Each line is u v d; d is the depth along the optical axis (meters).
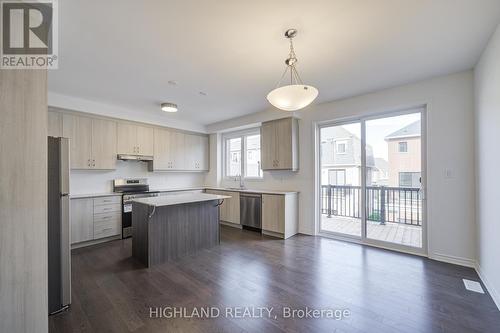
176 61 2.54
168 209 3.14
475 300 2.08
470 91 2.79
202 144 6.06
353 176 4.08
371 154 3.75
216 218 3.79
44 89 1.44
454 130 2.90
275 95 1.98
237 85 3.27
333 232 4.12
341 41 2.15
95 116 4.10
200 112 4.77
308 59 2.50
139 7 1.67
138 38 2.09
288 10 1.72
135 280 2.51
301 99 1.98
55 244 1.95
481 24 1.91
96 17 1.78
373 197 3.77
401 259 3.07
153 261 2.94
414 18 1.82
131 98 3.83
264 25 1.91
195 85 3.27
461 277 2.52
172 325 1.77
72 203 3.61
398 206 3.62
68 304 2.00
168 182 5.58
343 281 2.46
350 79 3.06
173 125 5.30
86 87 3.31
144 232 2.99
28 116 1.37
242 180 5.59
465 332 1.68
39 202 1.40
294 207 4.37
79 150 3.90
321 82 3.15
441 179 2.99
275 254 3.30
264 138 4.72
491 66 2.12
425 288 2.30
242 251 3.44
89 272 2.72
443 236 2.98
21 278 1.33
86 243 3.78
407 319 1.82
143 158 4.79
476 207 2.71
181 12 1.74
